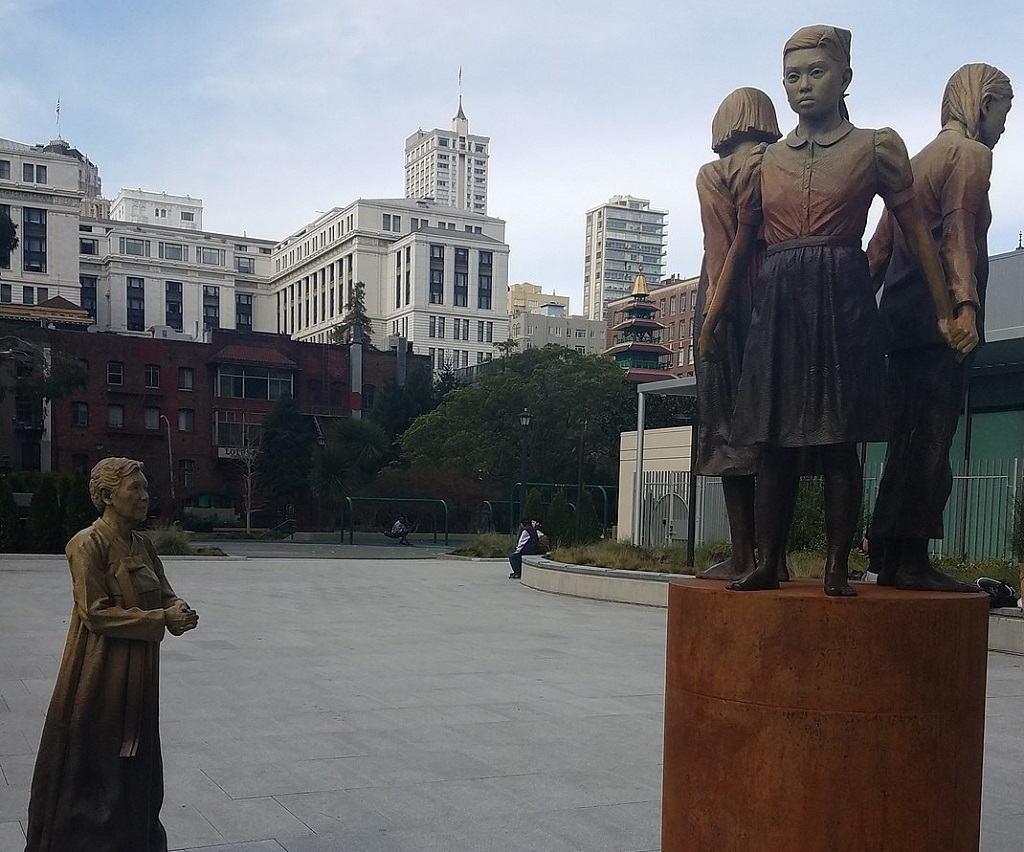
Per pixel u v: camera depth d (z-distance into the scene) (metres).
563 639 11.64
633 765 6.03
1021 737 7.09
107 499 3.73
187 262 120.81
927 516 3.82
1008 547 15.16
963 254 3.61
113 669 3.58
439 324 106.81
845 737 3.21
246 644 10.78
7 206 89.06
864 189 3.56
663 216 190.38
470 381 60.84
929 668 3.25
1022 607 11.10
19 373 41.19
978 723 3.45
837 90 3.60
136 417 53.62
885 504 3.96
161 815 4.95
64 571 19.84
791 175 3.64
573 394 43.53
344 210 116.44
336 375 60.00
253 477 50.78
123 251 116.62
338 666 9.43
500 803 5.25
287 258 131.00
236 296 130.00
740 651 3.38
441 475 44.28
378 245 112.75
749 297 4.11
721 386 4.16
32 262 90.25
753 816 3.32
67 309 63.31
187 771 5.73
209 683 8.45
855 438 3.44
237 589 17.28
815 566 10.70
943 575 3.86
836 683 3.22
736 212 4.14
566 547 22.38
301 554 30.20
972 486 16.95
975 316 3.62
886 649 3.21
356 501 44.78
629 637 11.88
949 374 3.87
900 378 4.00
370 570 23.11
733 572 4.19
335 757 6.09
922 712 3.23
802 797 3.24
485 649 10.73
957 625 3.32
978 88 3.91
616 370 45.56
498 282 111.06
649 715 7.45
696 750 3.52
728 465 4.05
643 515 24.20
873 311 3.57
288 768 5.83
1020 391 18.25
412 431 46.91
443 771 5.83
